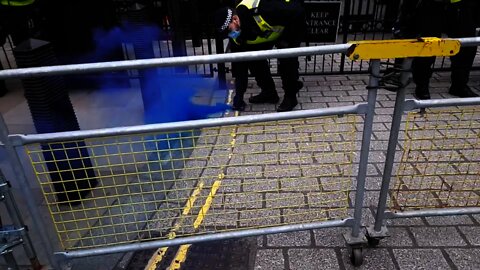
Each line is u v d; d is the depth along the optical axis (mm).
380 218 2363
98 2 4965
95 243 2637
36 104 2625
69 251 2314
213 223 2783
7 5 3994
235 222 2785
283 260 2432
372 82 1929
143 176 3373
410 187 3062
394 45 1812
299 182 3207
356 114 2012
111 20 5098
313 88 5418
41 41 2570
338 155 3553
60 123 2762
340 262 2396
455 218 2725
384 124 4184
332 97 5074
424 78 4621
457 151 3512
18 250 2584
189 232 2703
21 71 1797
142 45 3900
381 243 2521
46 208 2986
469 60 4590
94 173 3279
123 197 3098
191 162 3561
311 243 2555
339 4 5238
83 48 5203
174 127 1948
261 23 4000
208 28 5238
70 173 2955
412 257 2404
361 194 2211
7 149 1938
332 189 3098
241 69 4539
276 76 5719
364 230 2611
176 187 3213
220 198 3061
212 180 3283
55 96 2678
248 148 3750
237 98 4723
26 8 4121
